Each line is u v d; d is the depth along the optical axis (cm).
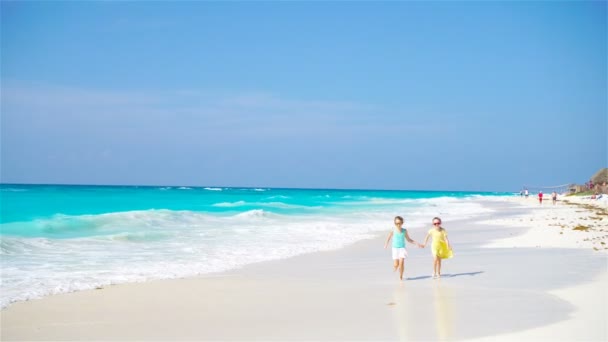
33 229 2084
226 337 734
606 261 1370
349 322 798
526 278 1138
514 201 6938
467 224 2828
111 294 1006
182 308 897
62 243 1739
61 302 938
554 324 756
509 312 833
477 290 1020
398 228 1198
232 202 4869
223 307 904
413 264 1411
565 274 1179
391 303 919
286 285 1104
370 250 1739
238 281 1153
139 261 1438
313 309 884
